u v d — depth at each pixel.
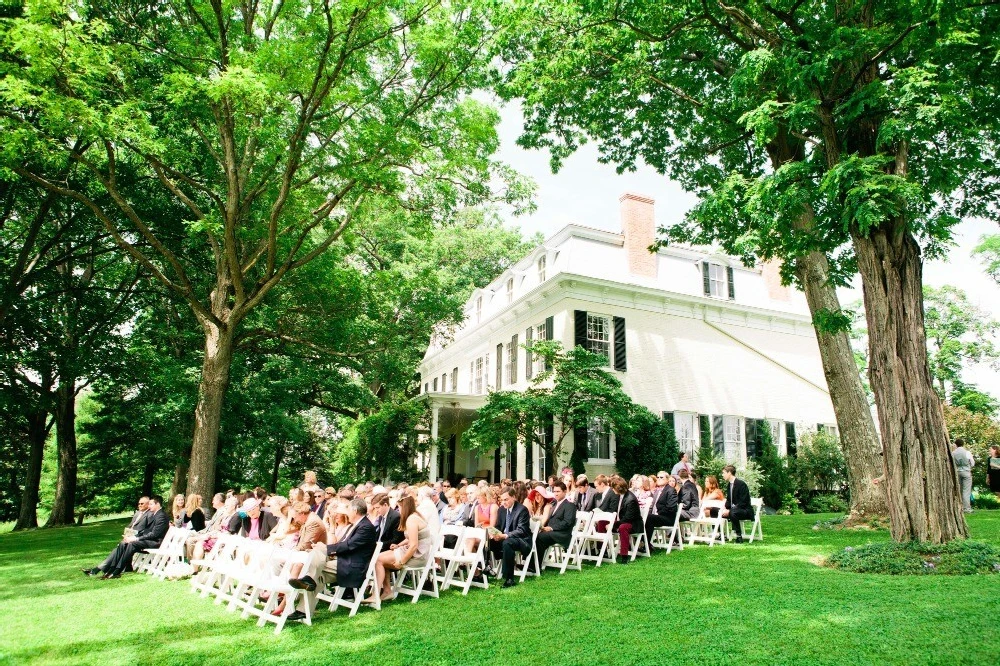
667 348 23.16
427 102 14.98
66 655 5.55
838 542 11.12
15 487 30.92
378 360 20.23
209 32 13.73
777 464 22.36
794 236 10.27
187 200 14.54
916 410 8.91
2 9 12.54
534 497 10.55
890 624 5.46
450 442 29.30
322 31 12.88
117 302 22.66
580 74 14.31
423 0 13.54
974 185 12.30
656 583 7.82
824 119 9.66
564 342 21.38
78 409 37.34
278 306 19.44
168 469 25.89
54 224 20.27
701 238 14.41
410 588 8.38
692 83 14.87
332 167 14.31
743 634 5.40
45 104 10.51
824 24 9.43
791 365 25.84
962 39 8.52
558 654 5.09
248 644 5.82
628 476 19.92
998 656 4.54
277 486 32.47
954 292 38.81
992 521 13.17
